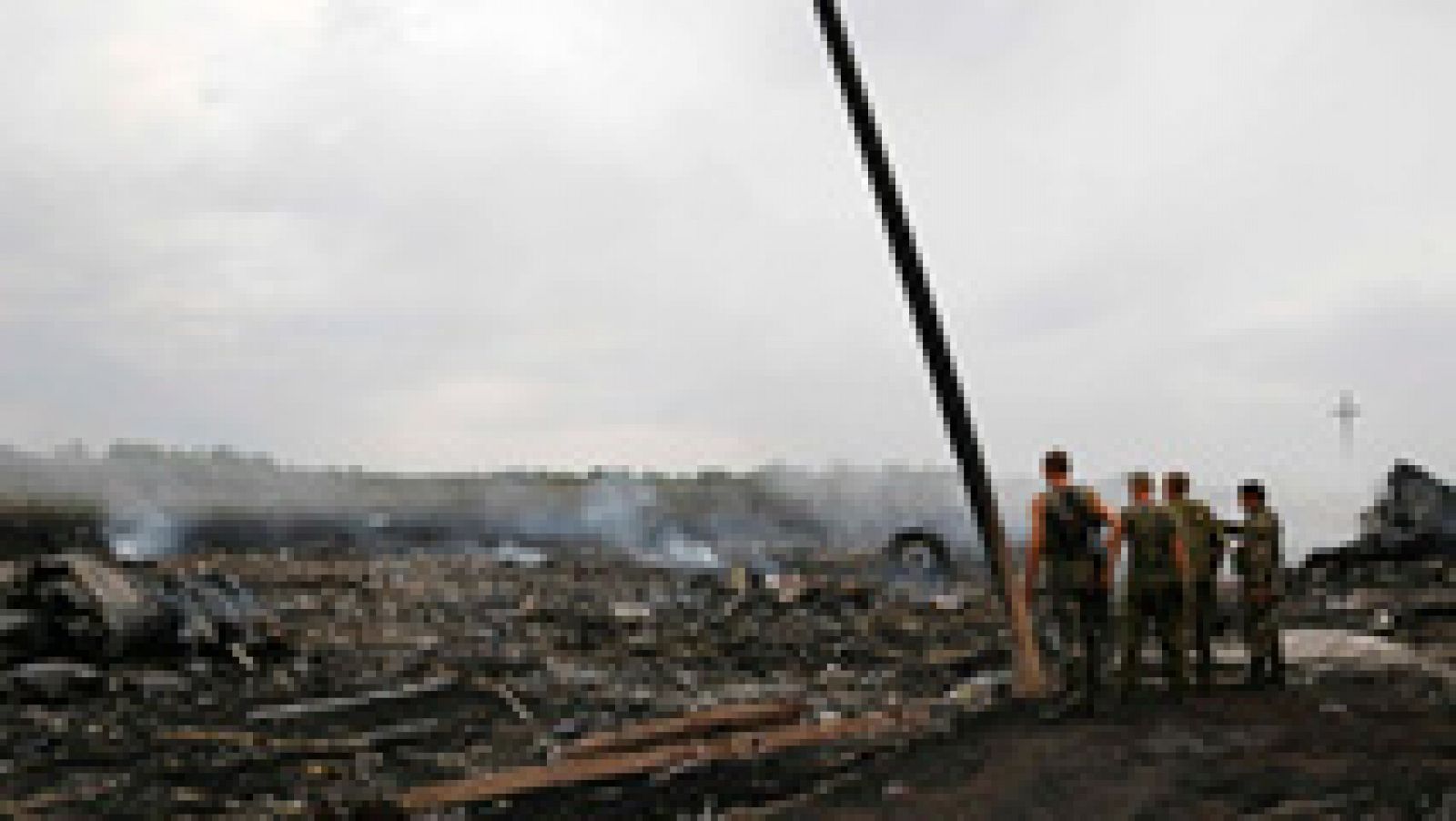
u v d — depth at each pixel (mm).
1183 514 7688
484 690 13867
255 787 10195
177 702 13297
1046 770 6441
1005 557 8664
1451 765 5855
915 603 21062
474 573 23047
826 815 6754
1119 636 7711
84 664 14078
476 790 9102
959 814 6195
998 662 12258
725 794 7961
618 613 19312
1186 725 6828
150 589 15758
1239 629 11039
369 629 17531
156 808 9602
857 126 8930
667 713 12594
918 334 8789
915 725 8875
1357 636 9641
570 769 9117
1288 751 6273
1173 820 5656
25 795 10039
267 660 15383
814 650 16469
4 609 14320
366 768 10734
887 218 8945
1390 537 17828
